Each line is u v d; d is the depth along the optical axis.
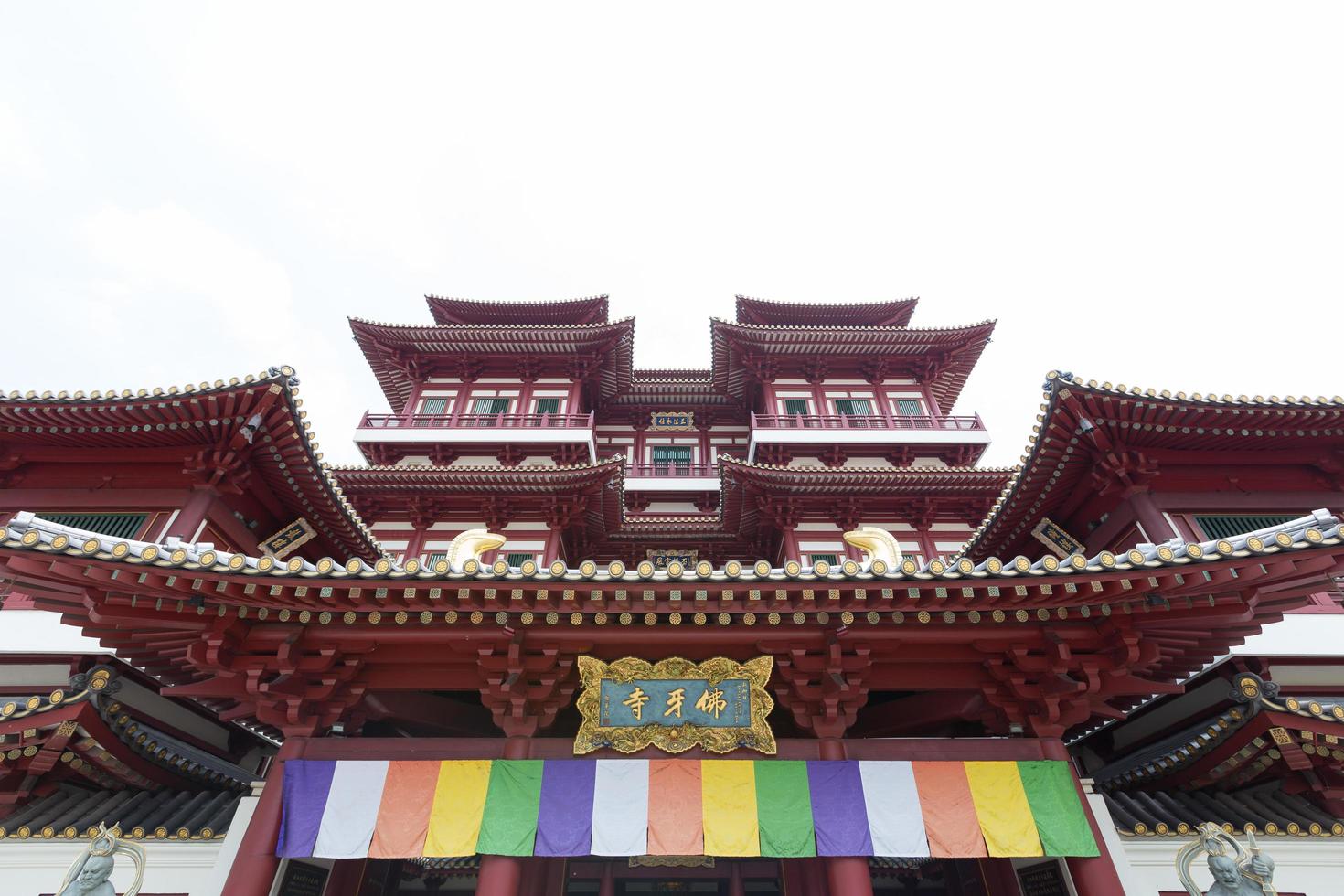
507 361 35.09
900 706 10.37
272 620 8.61
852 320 39.81
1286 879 9.38
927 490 27.30
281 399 14.55
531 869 10.77
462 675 9.23
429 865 13.23
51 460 15.61
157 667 9.62
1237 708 10.31
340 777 8.59
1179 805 10.99
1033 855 8.33
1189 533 14.64
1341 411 14.30
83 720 9.47
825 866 10.81
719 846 8.17
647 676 9.06
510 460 31.05
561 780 8.57
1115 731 13.77
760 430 31.52
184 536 14.57
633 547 30.28
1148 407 14.16
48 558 7.27
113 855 7.62
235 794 11.33
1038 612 8.69
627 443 37.91
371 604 8.27
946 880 12.52
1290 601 8.47
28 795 10.01
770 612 8.46
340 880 10.20
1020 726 9.48
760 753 8.79
